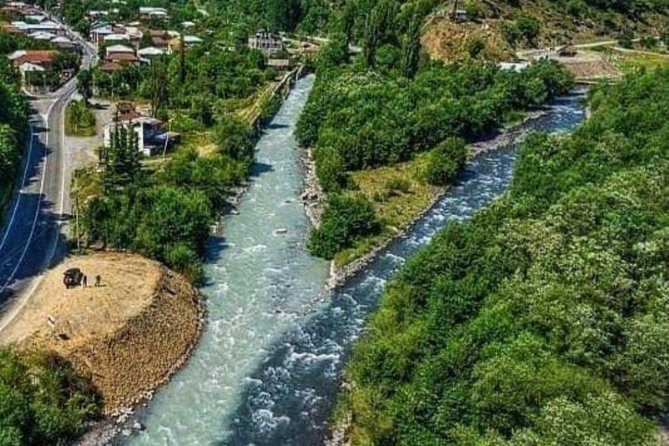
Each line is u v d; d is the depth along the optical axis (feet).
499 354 156.15
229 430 173.78
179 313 213.25
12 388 164.66
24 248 240.73
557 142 313.73
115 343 189.57
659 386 149.89
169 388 187.42
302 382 192.44
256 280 243.81
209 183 301.63
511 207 240.73
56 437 163.84
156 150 340.39
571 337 156.97
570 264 180.86
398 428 157.58
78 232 246.88
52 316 193.36
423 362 173.37
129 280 217.56
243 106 435.53
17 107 348.79
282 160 360.28
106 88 445.78
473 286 190.49
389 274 252.21
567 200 224.53
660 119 326.03
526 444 127.75
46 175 305.32
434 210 306.35
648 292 174.29
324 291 239.71
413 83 455.22
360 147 345.51
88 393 176.55
